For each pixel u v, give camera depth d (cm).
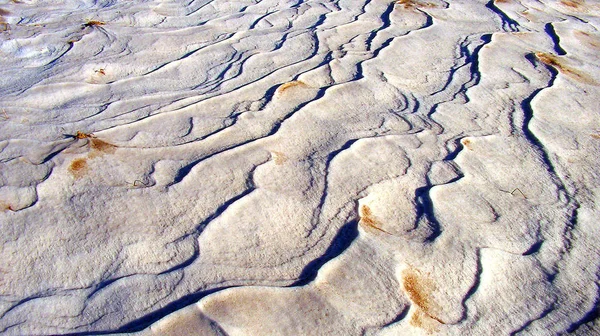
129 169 222
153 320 155
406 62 347
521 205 215
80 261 177
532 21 452
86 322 155
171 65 333
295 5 465
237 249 185
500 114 288
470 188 223
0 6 434
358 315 161
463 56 363
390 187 221
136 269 175
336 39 381
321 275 175
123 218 195
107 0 469
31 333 152
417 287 173
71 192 207
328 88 301
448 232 196
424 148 250
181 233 190
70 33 379
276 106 281
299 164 232
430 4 474
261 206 205
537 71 346
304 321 158
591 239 199
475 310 167
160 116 267
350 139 252
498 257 187
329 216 203
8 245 181
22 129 250
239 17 427
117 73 322
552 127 277
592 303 172
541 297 173
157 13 431
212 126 259
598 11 507
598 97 316
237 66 331
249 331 152
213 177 220
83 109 275
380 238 192
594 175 238
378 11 448
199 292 166
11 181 210
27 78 311
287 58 345
